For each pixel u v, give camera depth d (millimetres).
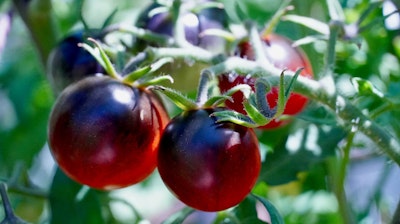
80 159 427
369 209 580
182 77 482
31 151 685
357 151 640
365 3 558
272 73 439
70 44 499
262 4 637
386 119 531
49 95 686
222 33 482
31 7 573
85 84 434
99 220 518
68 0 660
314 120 488
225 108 423
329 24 462
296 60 480
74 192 517
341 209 512
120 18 685
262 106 407
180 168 413
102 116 425
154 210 708
